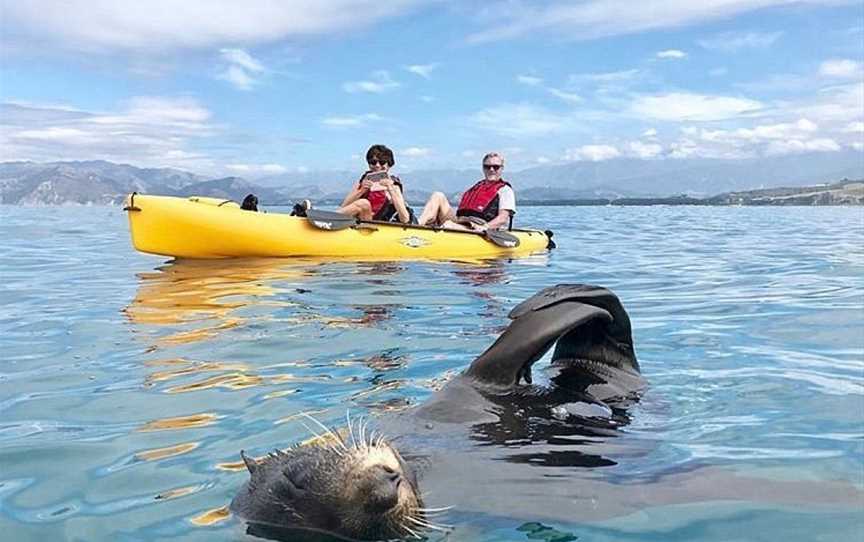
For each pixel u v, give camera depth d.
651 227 11.62
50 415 2.15
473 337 3.10
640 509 1.42
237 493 1.48
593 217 16.52
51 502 1.56
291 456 1.41
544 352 1.86
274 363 2.70
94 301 4.01
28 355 2.85
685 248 7.41
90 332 3.24
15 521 1.47
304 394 2.30
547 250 6.96
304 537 1.30
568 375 2.01
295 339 3.06
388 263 5.48
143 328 3.30
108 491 1.61
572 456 1.63
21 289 4.46
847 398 2.20
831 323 3.39
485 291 4.30
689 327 3.31
